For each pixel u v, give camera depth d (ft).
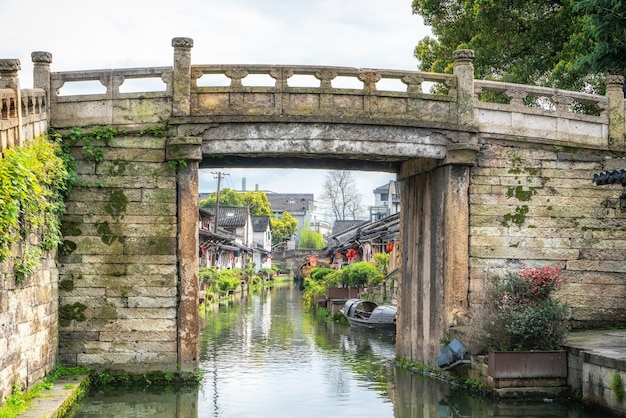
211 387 52.21
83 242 50.19
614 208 55.06
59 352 49.52
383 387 52.42
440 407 45.75
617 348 44.21
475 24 83.71
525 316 45.32
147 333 50.01
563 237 54.24
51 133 49.90
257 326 96.73
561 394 45.14
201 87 51.37
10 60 44.52
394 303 94.68
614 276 54.65
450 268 52.39
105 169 50.65
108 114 50.83
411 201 60.95
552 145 54.70
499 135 54.03
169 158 50.49
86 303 49.96
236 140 51.29
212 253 165.37
